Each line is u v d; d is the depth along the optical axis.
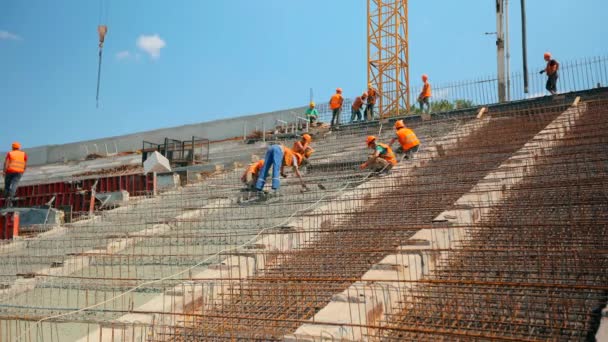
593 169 10.70
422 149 15.72
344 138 21.34
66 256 11.62
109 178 18.86
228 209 13.84
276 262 9.91
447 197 11.25
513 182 11.24
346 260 9.18
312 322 6.40
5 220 15.87
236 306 8.24
